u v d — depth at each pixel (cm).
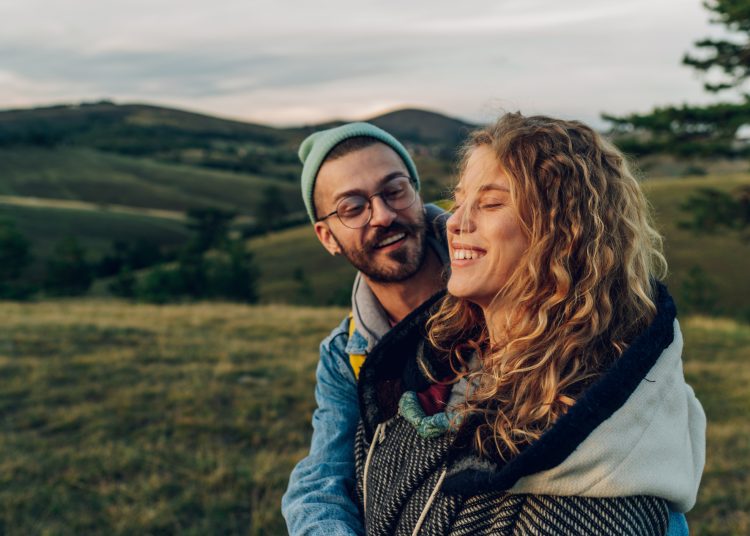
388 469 120
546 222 103
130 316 1509
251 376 869
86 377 830
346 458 149
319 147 158
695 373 927
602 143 112
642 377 93
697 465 109
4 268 4488
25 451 577
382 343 134
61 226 8162
